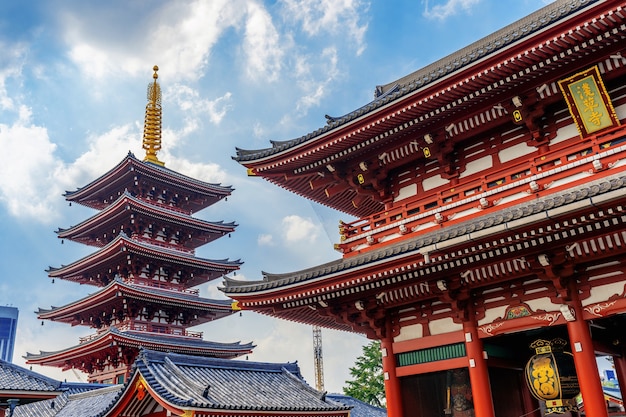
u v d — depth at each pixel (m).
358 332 19.36
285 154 19.27
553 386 15.45
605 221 12.89
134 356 46.59
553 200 12.72
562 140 16.20
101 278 52.75
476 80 15.40
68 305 50.38
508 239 13.66
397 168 19.69
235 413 17.47
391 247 17.41
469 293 16.19
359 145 18.55
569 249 13.98
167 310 51.12
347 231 19.67
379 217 19.00
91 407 27.91
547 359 15.78
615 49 14.29
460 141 18.08
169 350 47.53
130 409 18.31
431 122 17.42
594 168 14.42
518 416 18.30
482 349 16.06
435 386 18.53
